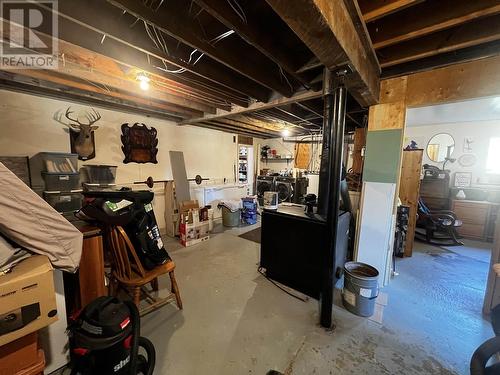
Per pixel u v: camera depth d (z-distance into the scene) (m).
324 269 1.78
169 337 1.68
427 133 4.82
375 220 2.46
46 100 2.85
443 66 2.00
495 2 1.27
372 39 1.69
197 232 3.70
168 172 4.36
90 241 1.64
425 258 3.25
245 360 1.49
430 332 1.76
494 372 0.96
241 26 1.34
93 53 1.91
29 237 1.14
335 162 1.72
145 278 1.71
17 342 1.04
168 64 2.02
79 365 1.14
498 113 3.74
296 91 2.50
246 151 7.05
